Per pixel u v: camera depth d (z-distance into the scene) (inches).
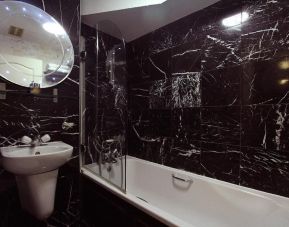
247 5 55.7
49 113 61.8
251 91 54.8
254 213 50.3
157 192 75.7
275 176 50.7
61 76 64.5
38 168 48.4
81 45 74.5
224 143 60.9
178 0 61.9
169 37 77.6
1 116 52.8
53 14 63.1
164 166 77.8
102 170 65.0
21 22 57.7
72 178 67.6
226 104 60.3
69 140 66.7
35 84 57.3
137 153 91.5
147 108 86.7
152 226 43.7
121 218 51.7
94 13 69.4
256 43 53.9
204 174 66.0
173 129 75.9
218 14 62.4
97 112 73.0
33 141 55.7
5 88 53.4
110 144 63.5
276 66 50.2
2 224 52.7
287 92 48.4
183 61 72.4
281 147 49.5
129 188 83.2
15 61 56.1
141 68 89.5
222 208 57.0
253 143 54.6
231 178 59.3
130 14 70.4
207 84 65.1
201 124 66.9
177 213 66.1
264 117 52.4
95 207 62.4
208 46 64.9
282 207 45.5
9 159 43.1
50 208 57.2
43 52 61.5
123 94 75.7
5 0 54.5
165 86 79.0
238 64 57.6
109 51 73.3
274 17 50.7
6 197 53.3
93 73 74.9
